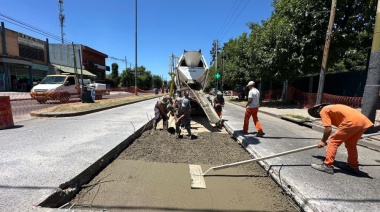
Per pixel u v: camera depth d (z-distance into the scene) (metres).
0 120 6.60
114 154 5.13
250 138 6.68
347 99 12.34
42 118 8.83
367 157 5.00
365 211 2.83
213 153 5.75
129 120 8.87
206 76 11.93
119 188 3.70
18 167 3.78
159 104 8.09
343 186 3.51
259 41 17.75
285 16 15.85
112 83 51.81
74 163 4.04
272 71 16.81
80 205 3.15
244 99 27.91
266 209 3.23
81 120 8.49
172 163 4.96
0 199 2.80
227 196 3.57
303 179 3.76
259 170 4.62
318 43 15.12
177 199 3.43
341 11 14.62
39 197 2.87
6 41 24.83
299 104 17.62
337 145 3.96
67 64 36.84
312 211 2.91
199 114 11.88
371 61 6.43
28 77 28.19
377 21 6.18
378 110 10.32
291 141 6.39
